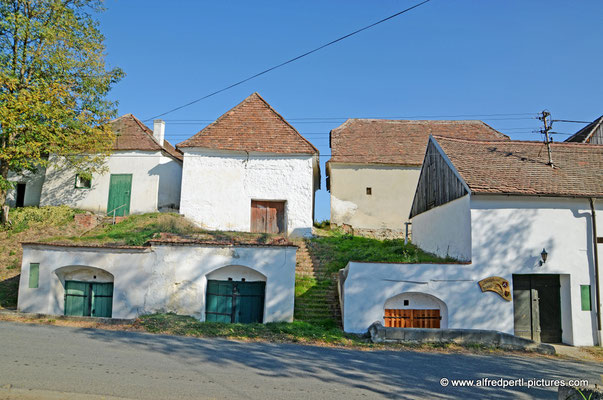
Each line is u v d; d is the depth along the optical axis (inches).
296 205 858.1
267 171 870.4
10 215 829.8
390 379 336.2
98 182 921.5
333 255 731.4
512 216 546.9
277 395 278.4
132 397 259.3
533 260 538.6
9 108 720.3
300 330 507.5
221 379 306.2
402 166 1003.9
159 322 505.7
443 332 491.2
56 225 815.1
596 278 538.6
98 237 703.7
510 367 399.9
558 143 705.0
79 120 824.9
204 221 852.6
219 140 874.1
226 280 582.9
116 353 366.0
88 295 591.2
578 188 561.6
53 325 493.7
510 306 530.9
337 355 415.2
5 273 666.8
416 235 806.5
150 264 566.6
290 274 565.6
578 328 530.0
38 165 972.6
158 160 919.0
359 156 1013.8
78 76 850.1
